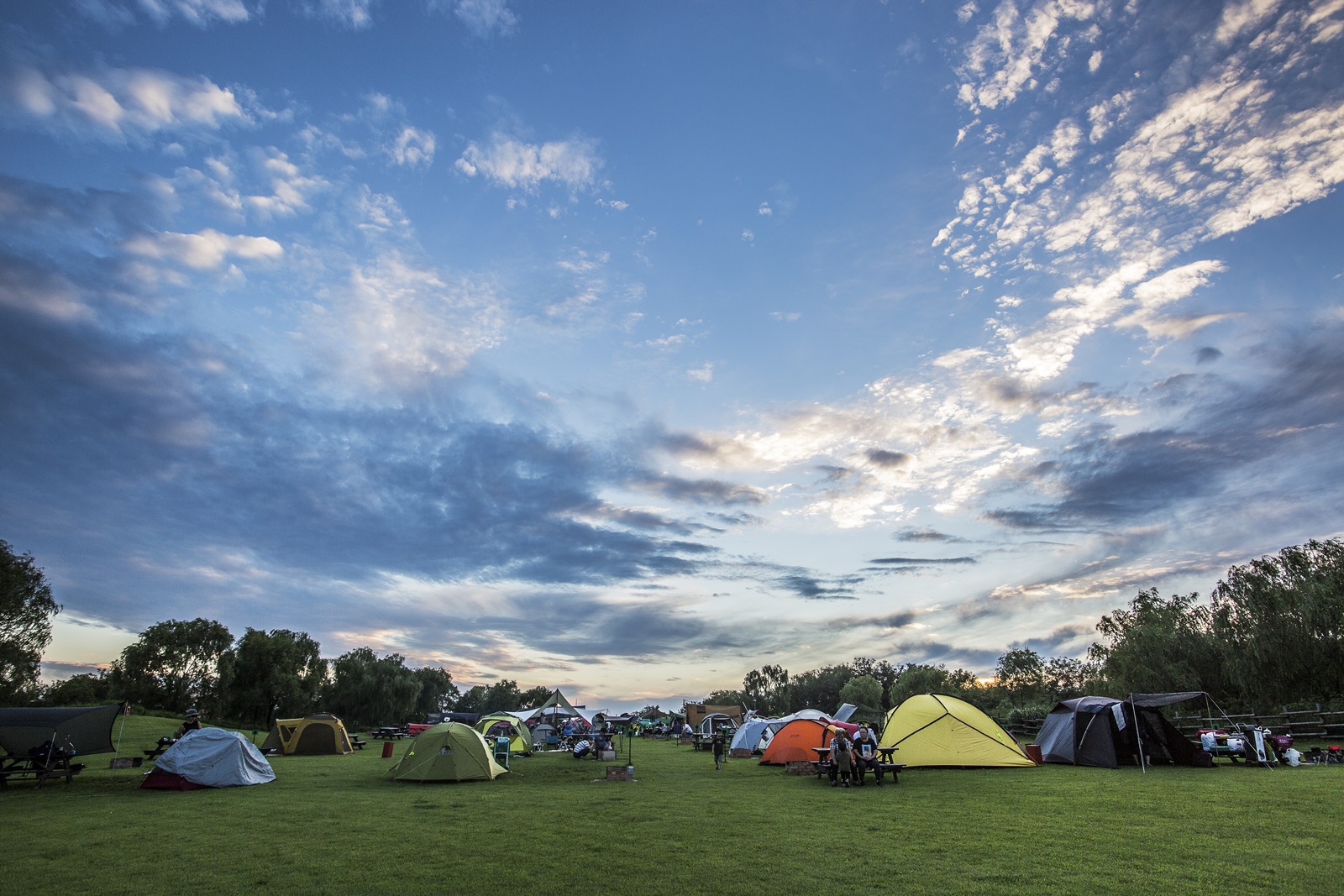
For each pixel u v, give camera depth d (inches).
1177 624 1834.4
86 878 433.4
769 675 5920.3
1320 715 1348.4
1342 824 532.1
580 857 477.4
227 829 592.4
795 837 535.2
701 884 404.2
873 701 4005.9
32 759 906.1
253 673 3577.8
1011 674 2883.9
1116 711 984.9
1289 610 1565.0
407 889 402.0
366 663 3846.0
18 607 1953.7
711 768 1182.3
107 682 3410.4
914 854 470.0
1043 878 404.2
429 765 951.0
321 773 1084.5
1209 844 474.9
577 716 2637.8
